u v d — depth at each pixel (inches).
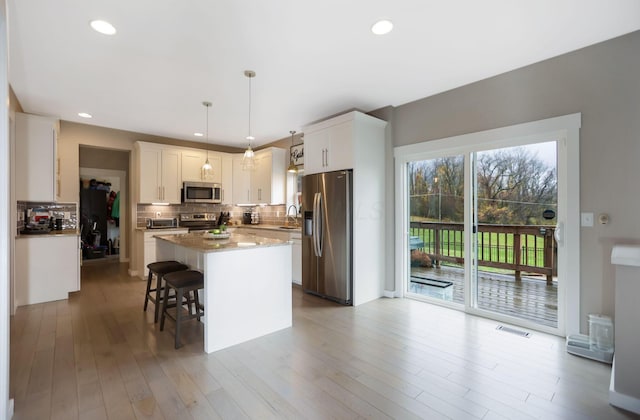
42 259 146.1
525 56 105.2
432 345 101.4
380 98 143.6
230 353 96.2
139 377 82.0
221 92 135.0
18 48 97.7
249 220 255.4
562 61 103.8
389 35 92.0
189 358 92.7
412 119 147.6
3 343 59.9
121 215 257.1
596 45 97.1
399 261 155.7
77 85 126.8
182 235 146.9
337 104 151.2
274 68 112.9
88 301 148.6
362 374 84.0
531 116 110.7
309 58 105.7
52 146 149.6
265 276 111.2
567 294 102.9
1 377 59.4
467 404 71.3
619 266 71.6
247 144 245.0
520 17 83.4
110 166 253.4
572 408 70.0
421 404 71.2
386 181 157.9
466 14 82.1
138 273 201.6
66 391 75.3
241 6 78.3
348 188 144.9
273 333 111.7
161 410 68.8
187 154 218.8
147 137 211.6
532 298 117.0
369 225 150.6
